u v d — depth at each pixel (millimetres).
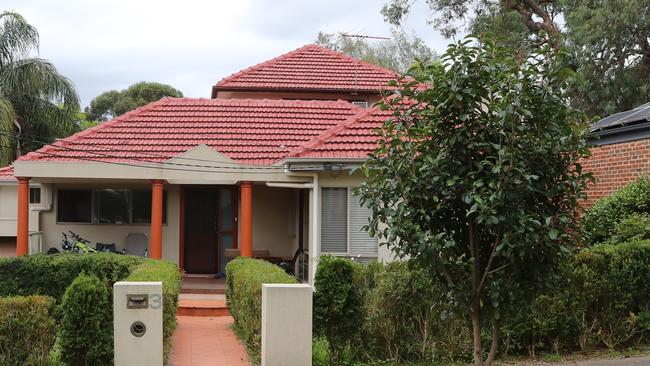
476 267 6875
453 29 34188
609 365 9680
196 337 11930
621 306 10586
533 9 32594
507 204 6336
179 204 19344
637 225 12164
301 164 15102
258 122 19141
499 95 6695
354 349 9766
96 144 17688
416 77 7000
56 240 19578
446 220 7047
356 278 10375
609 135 15047
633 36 27125
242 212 16703
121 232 19656
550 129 6621
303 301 8906
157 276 10289
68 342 8367
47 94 32000
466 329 9945
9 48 31719
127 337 8500
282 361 8812
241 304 11047
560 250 6590
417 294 9719
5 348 8523
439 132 6875
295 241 19156
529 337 10289
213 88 22094
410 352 9914
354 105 20406
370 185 7195
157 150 17578
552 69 6676
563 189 6695
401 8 34312
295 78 22484
